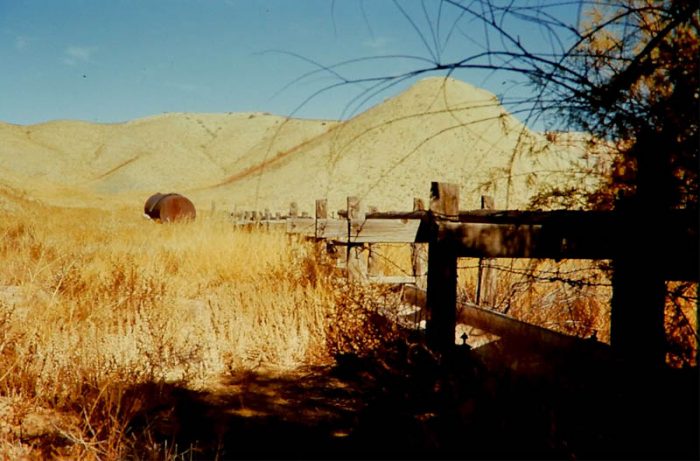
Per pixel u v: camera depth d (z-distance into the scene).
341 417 3.16
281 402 3.44
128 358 3.92
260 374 4.02
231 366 4.14
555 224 2.31
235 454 2.73
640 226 1.97
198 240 9.87
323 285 5.68
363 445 2.68
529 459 2.03
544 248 2.34
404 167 55.31
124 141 141.00
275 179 83.69
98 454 2.59
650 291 2.06
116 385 3.41
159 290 5.99
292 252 7.22
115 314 4.87
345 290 4.88
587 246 2.24
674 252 1.95
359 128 76.00
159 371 3.84
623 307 2.15
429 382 2.85
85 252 8.38
